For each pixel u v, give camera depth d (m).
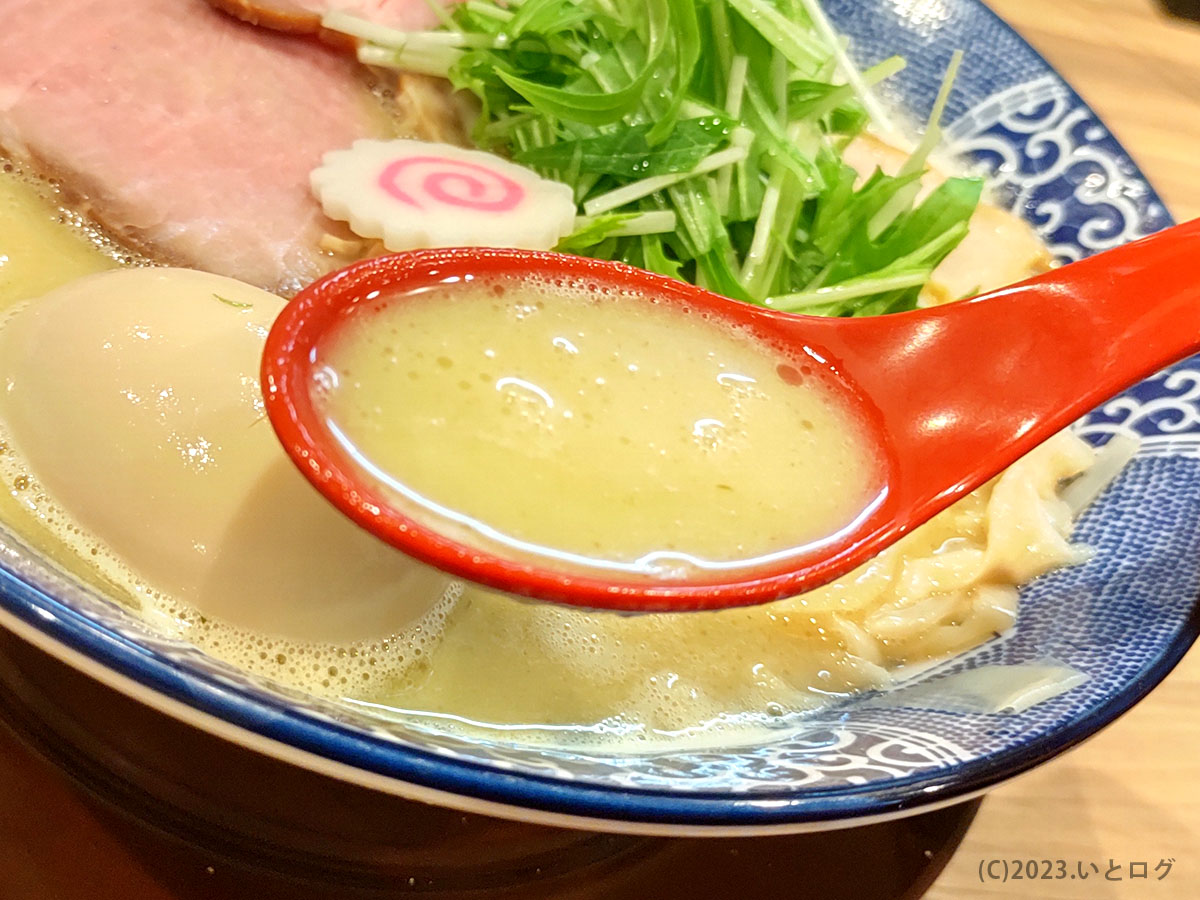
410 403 0.13
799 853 0.14
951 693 0.14
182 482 0.13
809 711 0.15
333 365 0.13
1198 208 0.24
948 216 0.19
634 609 0.12
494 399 0.13
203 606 0.14
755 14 0.19
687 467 0.13
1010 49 0.22
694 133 0.18
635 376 0.14
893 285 0.19
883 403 0.14
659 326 0.14
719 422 0.14
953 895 0.15
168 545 0.13
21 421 0.14
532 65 0.19
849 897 0.14
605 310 0.14
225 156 0.18
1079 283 0.14
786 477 0.13
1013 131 0.21
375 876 0.13
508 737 0.14
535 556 0.12
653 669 0.15
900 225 0.19
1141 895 0.15
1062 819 0.16
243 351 0.14
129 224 0.17
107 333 0.14
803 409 0.14
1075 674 0.14
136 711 0.14
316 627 0.14
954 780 0.12
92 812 0.13
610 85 0.19
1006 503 0.16
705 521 0.13
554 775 0.11
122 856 0.13
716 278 0.18
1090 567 0.16
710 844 0.14
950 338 0.14
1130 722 0.17
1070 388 0.14
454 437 0.13
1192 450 0.16
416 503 0.12
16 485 0.14
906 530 0.13
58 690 0.14
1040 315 0.14
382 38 0.19
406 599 0.14
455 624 0.15
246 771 0.14
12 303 0.16
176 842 0.13
